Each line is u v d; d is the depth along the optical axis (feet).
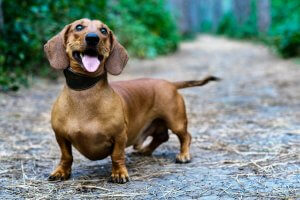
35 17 30.55
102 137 12.55
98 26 12.37
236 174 13.60
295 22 52.06
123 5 55.98
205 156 15.72
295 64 43.88
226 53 66.33
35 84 30.01
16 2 30.01
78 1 32.89
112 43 12.77
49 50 12.62
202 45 89.92
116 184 12.80
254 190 12.21
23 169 14.33
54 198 11.84
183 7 112.37
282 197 11.64
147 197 11.78
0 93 26.32
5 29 29.01
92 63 11.84
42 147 16.94
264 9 92.53
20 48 28.99
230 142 17.57
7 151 16.28
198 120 21.72
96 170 14.23
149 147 16.05
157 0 61.72
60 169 13.29
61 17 32.12
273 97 27.43
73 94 12.34
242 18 118.62
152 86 15.01
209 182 12.91
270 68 42.63
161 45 61.52
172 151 16.65
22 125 20.12
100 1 35.32
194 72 41.88
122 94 13.65
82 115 12.37
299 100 26.13
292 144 16.79
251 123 20.75
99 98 12.37
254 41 91.20
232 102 26.27
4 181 13.21
